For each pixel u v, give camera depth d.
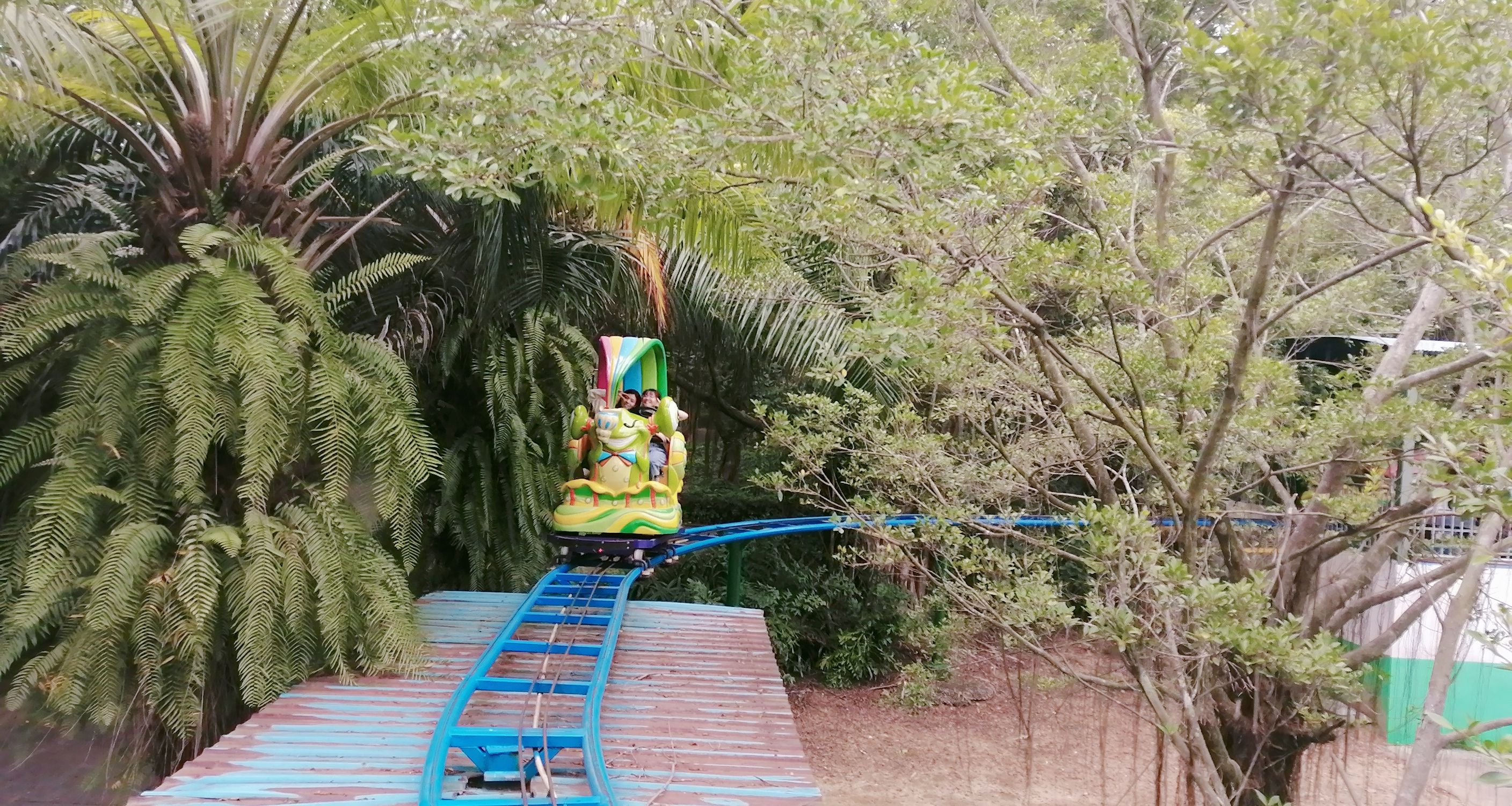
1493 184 5.04
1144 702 6.70
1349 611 6.49
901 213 4.34
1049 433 7.00
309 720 4.52
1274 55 3.70
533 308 8.32
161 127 5.43
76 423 4.79
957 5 7.44
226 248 5.27
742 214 6.85
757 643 6.33
